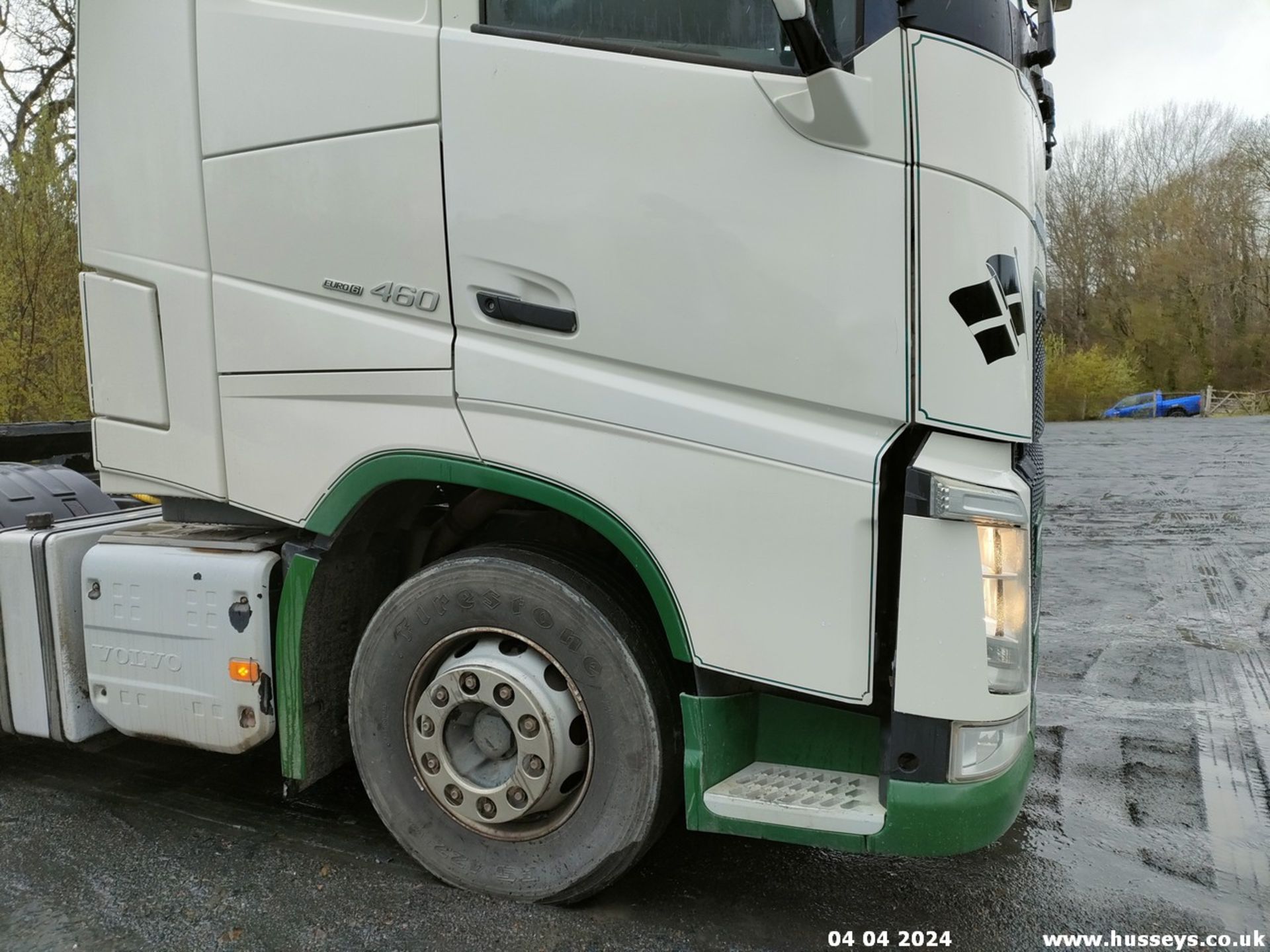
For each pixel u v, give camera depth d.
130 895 2.76
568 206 2.33
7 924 2.62
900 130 2.08
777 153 2.17
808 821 2.28
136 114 2.83
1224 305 42.97
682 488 2.29
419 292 2.49
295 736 2.75
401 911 2.66
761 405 2.24
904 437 2.17
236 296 2.73
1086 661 5.49
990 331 2.14
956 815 2.19
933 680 2.18
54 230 11.34
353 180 2.54
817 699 2.29
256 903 2.71
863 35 2.10
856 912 2.72
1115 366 38.09
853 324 2.14
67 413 11.47
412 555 3.05
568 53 2.31
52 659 3.11
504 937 2.54
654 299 2.28
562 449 2.38
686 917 2.66
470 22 2.43
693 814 2.39
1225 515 11.12
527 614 2.49
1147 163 46.31
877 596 2.20
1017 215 2.20
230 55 2.69
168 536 2.96
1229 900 2.86
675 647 2.36
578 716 2.51
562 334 2.37
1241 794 3.65
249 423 2.75
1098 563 8.48
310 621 2.74
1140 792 3.67
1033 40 2.67
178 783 3.56
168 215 2.81
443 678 2.59
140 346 2.90
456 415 2.47
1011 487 2.21
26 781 3.58
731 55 2.22
